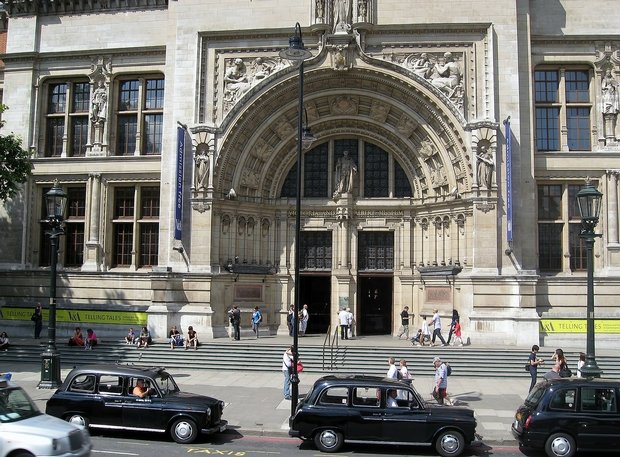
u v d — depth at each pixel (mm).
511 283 31516
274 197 37062
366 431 15875
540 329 31531
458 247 33750
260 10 34500
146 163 36844
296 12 34312
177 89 34531
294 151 36969
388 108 35344
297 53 20000
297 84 34375
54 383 22828
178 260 33594
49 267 37625
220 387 24234
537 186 34844
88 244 36844
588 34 34312
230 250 34969
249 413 19797
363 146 37375
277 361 28578
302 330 34656
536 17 34688
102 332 34344
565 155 34250
